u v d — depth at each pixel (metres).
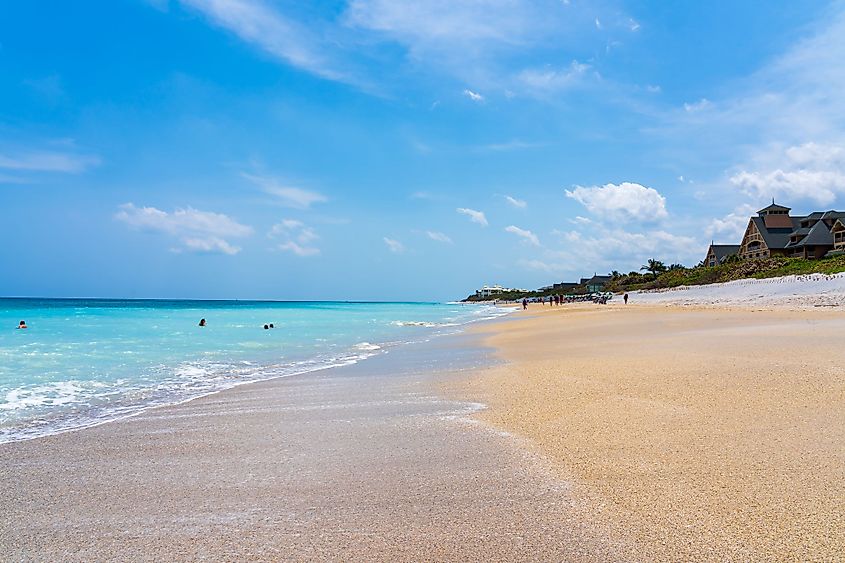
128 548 4.64
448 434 8.13
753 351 14.44
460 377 13.71
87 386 13.44
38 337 27.81
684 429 7.61
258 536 4.84
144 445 7.93
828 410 8.26
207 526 5.06
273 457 7.23
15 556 4.51
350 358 19.39
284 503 5.59
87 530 5.02
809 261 68.56
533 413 9.18
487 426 8.51
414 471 6.48
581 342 20.78
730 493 5.36
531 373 13.46
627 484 5.74
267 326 39.12
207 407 10.80
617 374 12.23
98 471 6.74
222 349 22.73
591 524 4.88
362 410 10.14
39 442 8.17
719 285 71.81
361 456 7.16
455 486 5.94
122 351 21.45
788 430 7.32
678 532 4.65
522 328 32.78
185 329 35.62
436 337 29.22
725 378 10.93
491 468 6.49
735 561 4.17
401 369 15.87
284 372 15.88
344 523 5.07
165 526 5.08
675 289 89.44
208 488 6.07
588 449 6.99
